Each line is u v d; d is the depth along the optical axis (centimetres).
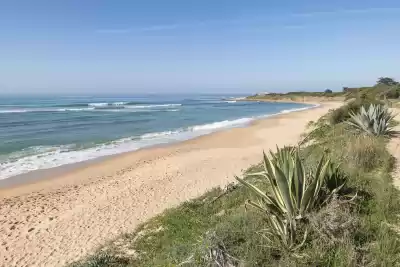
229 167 1322
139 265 533
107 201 993
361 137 962
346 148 850
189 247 503
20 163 1545
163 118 4069
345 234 395
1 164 1522
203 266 412
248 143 1980
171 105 8031
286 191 440
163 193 1034
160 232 659
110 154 1752
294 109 6306
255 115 4628
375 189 568
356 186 566
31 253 684
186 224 659
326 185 507
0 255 680
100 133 2594
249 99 14225
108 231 765
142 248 604
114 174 1341
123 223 809
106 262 564
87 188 1152
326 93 12025
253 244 434
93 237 739
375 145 825
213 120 3794
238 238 461
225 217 612
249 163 1375
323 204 460
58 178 1295
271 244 425
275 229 432
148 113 4962
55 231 788
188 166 1395
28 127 2961
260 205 509
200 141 2141
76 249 686
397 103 3166
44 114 4528
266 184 739
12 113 4662
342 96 9950
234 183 978
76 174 1349
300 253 391
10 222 854
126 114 4694
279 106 7931
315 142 1370
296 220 427
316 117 3806
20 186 1189
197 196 935
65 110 5484
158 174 1292
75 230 787
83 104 7862
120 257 586
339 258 368
